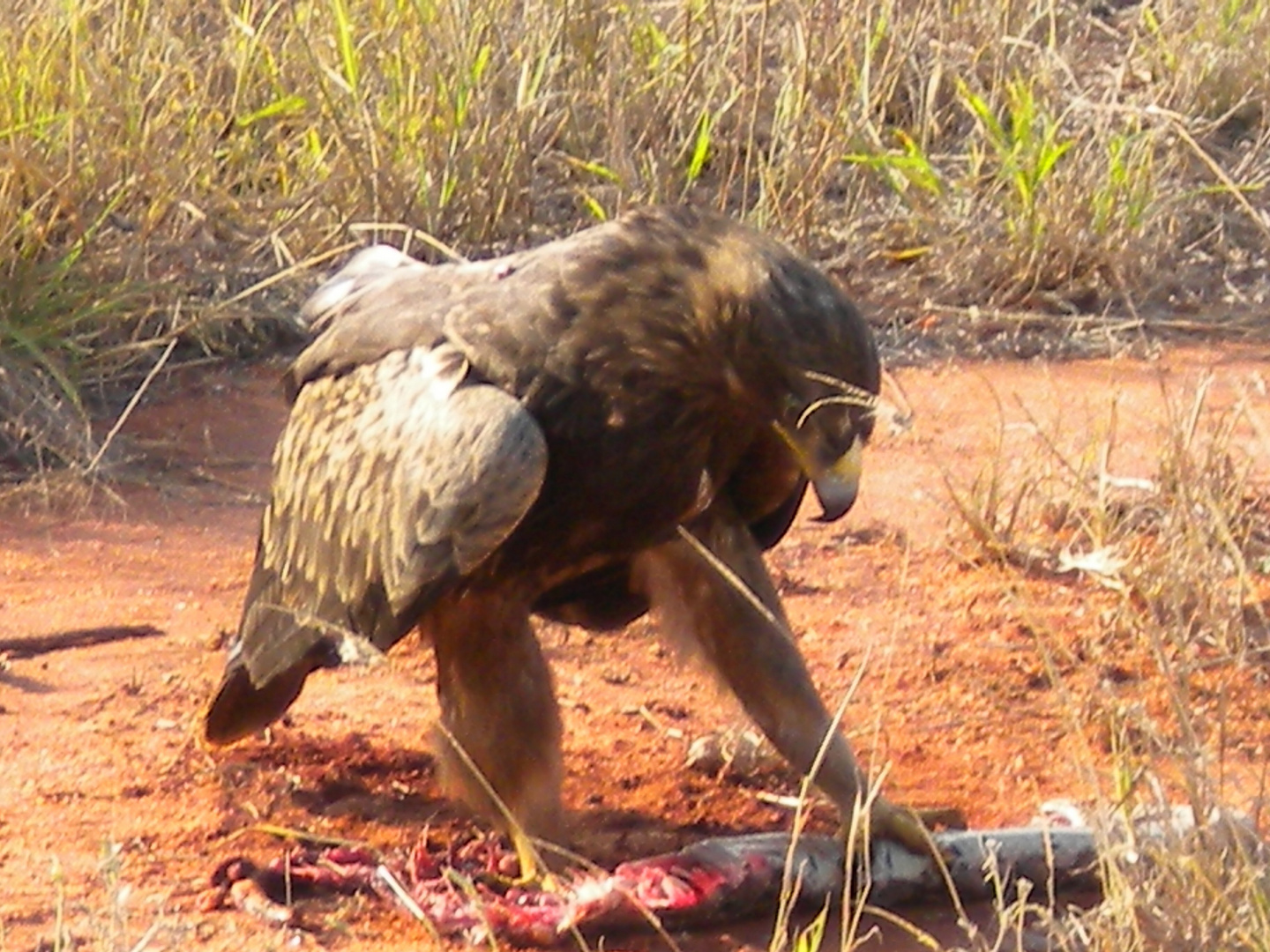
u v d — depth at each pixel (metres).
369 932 9.55
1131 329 17.73
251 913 9.58
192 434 15.41
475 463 9.38
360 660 9.83
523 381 9.55
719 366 9.28
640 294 9.36
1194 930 8.45
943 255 18.27
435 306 10.09
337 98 18.11
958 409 16.19
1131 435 15.54
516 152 18.28
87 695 11.68
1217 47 20.92
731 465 10.00
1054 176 18.39
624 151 18.28
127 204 16.97
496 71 18.55
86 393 15.67
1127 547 12.69
